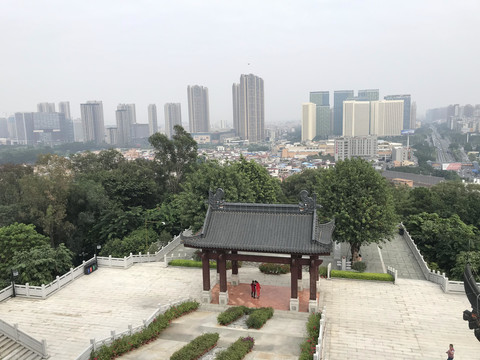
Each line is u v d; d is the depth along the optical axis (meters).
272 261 28.95
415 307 29.56
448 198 57.78
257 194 51.66
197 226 43.31
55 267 35.44
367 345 23.80
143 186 59.75
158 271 38.44
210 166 53.38
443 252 43.47
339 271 36.19
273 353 22.55
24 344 22.88
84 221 50.69
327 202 40.16
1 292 31.53
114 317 28.23
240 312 27.84
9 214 47.12
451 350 20.91
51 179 47.41
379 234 38.41
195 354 21.58
